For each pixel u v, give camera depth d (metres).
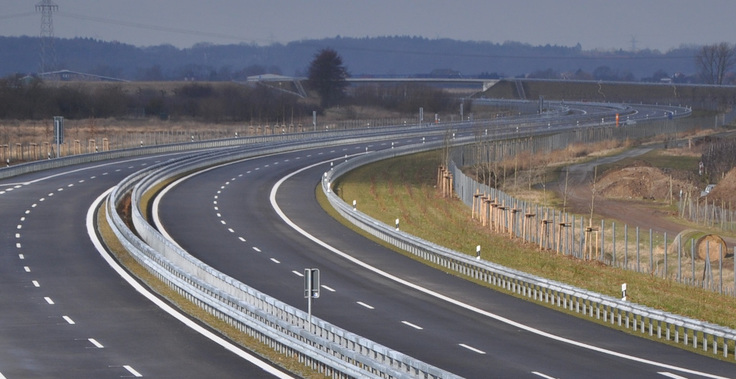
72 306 69.31
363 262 93.75
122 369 50.94
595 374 53.50
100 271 84.25
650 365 56.69
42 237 102.31
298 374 50.53
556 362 56.47
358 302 74.88
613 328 68.81
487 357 57.22
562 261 100.06
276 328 58.66
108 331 60.97
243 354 55.09
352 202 140.38
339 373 49.75
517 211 116.88
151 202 131.38
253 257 94.56
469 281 86.00
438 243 108.38
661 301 80.94
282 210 127.94
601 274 93.38
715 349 61.25
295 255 96.56
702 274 95.88
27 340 58.06
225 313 63.19
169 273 76.81
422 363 45.31
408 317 69.56
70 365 51.69
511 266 95.56
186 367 51.62
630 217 134.25
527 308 75.00
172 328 62.09
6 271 83.75
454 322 68.38
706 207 129.38
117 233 100.00
